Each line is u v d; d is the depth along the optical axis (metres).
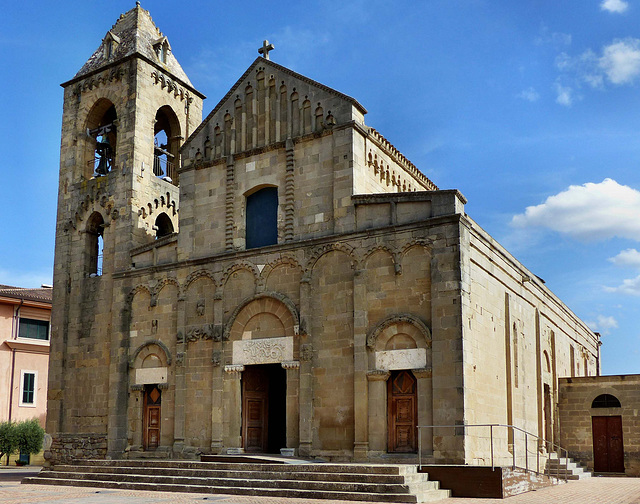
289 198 37.59
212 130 41.59
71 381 44.28
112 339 42.47
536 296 46.44
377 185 38.88
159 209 46.41
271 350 36.50
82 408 43.31
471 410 31.56
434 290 32.31
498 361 36.62
